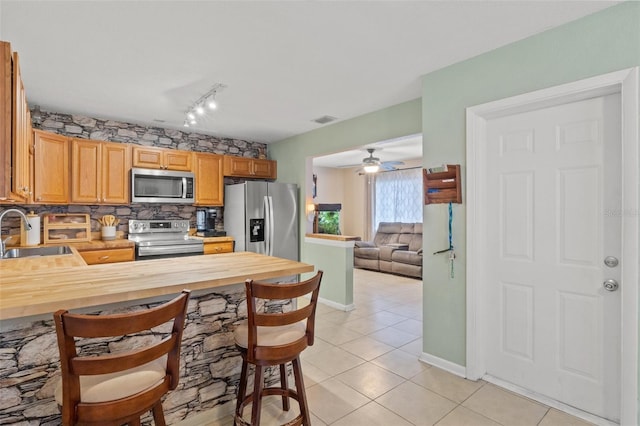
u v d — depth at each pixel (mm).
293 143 5047
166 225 4500
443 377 2529
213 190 4766
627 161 1787
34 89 3020
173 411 1824
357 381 2475
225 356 2006
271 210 4676
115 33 2082
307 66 2586
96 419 1122
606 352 1961
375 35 2137
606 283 1943
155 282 1638
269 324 1585
